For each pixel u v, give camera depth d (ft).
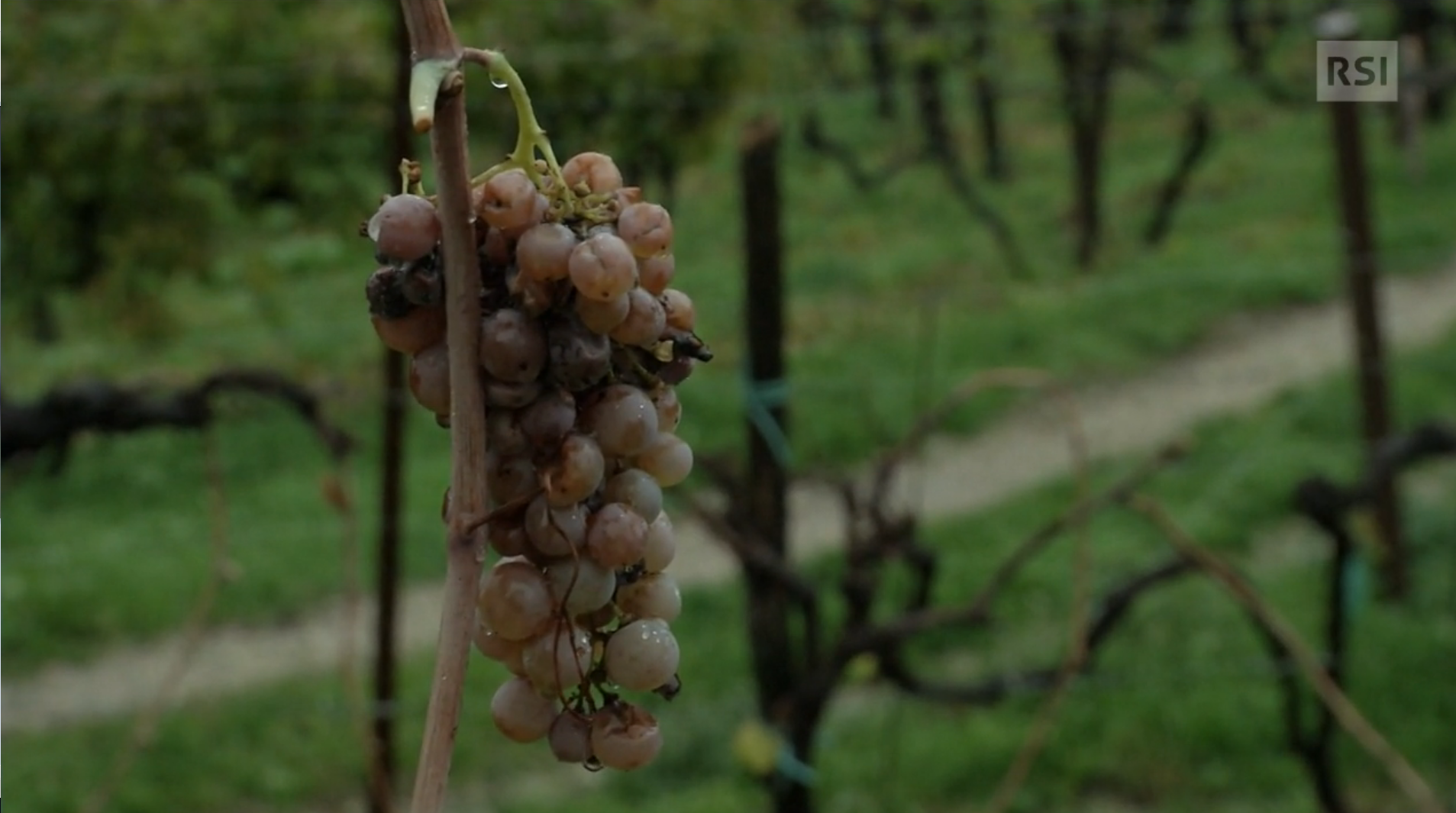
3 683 19.29
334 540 23.02
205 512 24.29
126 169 20.59
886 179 40.47
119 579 21.65
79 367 29.40
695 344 2.82
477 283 2.58
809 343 30.86
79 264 21.42
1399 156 40.96
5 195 20.61
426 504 23.99
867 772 15.47
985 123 44.01
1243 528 21.13
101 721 17.93
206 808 16.15
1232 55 50.57
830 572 20.58
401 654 19.42
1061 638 18.22
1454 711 16.01
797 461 25.23
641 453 2.84
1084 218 36.47
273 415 27.78
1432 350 27.76
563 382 2.64
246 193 22.09
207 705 18.13
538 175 2.64
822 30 43.83
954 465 25.53
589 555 2.73
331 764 16.79
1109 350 29.73
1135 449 25.34
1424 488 22.25
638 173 26.30
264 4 21.35
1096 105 36.73
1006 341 29.96
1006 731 16.05
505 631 2.72
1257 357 29.76
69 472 25.77
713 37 24.29
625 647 2.77
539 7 22.34
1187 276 33.55
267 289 28.43
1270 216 38.24
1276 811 14.61
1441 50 42.83
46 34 20.63
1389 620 17.70
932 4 38.86
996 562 20.35
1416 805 14.67
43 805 15.75
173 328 23.02
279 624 20.88
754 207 11.44
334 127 21.43
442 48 2.51
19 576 21.75
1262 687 16.39
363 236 2.71
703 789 15.60
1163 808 14.98
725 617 19.40
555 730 2.83
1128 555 20.34
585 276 2.53
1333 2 26.09
